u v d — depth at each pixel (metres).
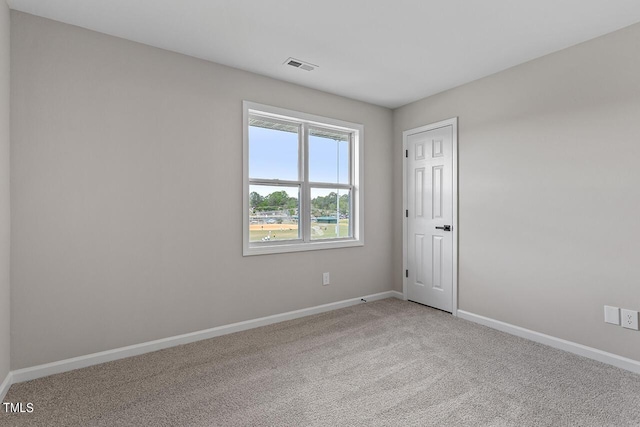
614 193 2.30
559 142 2.60
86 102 2.29
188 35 2.40
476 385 2.05
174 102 2.64
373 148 3.98
